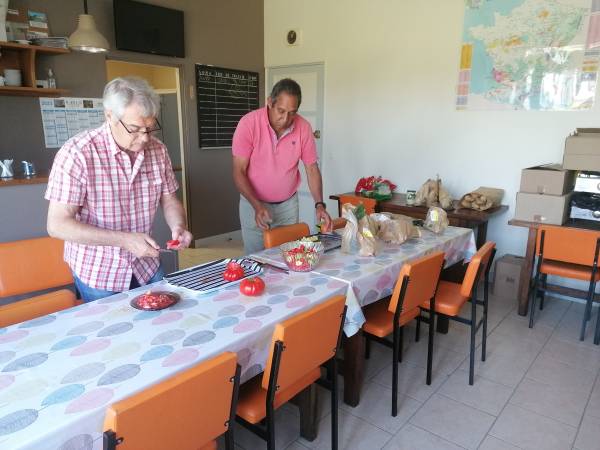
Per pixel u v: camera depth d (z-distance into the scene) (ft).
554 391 7.54
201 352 4.21
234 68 16.21
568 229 9.18
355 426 6.62
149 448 3.37
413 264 6.29
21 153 11.37
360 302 6.31
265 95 17.60
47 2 11.29
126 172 5.35
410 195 12.30
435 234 8.73
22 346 4.27
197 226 16.16
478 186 12.77
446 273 9.32
